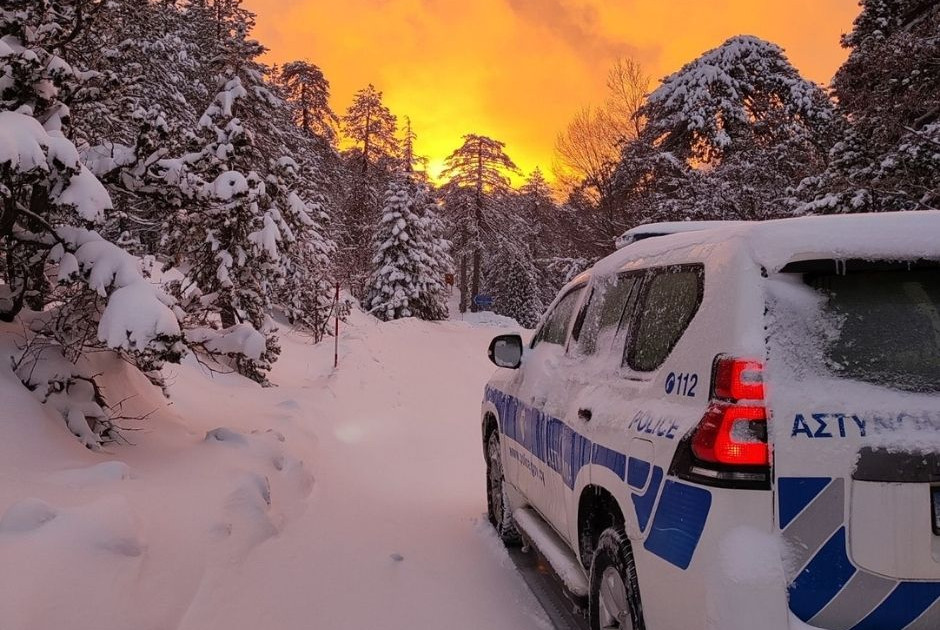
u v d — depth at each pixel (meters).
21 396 4.66
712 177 22.59
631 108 28.11
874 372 2.26
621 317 3.49
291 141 25.64
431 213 36.75
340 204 39.22
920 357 2.30
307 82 38.22
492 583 4.79
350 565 4.86
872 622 2.11
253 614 3.79
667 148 26.70
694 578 2.25
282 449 7.03
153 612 3.33
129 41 6.86
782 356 2.27
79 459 4.58
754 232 2.52
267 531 4.96
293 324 20.19
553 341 4.76
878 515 2.10
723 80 25.20
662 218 23.17
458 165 49.53
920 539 2.09
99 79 5.90
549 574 4.95
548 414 4.11
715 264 2.62
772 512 2.14
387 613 4.18
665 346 2.85
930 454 2.12
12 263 5.40
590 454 3.24
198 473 5.23
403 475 8.57
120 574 3.37
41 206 5.32
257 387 11.45
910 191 13.39
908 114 14.34
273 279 14.33
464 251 48.88
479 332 25.64
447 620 4.14
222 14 29.83
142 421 6.19
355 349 17.20
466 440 11.31
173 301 5.16
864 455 2.12
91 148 5.79
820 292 2.38
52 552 3.20
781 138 24.34
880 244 2.32
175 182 5.84
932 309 2.37
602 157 27.84
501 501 5.70
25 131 4.30
